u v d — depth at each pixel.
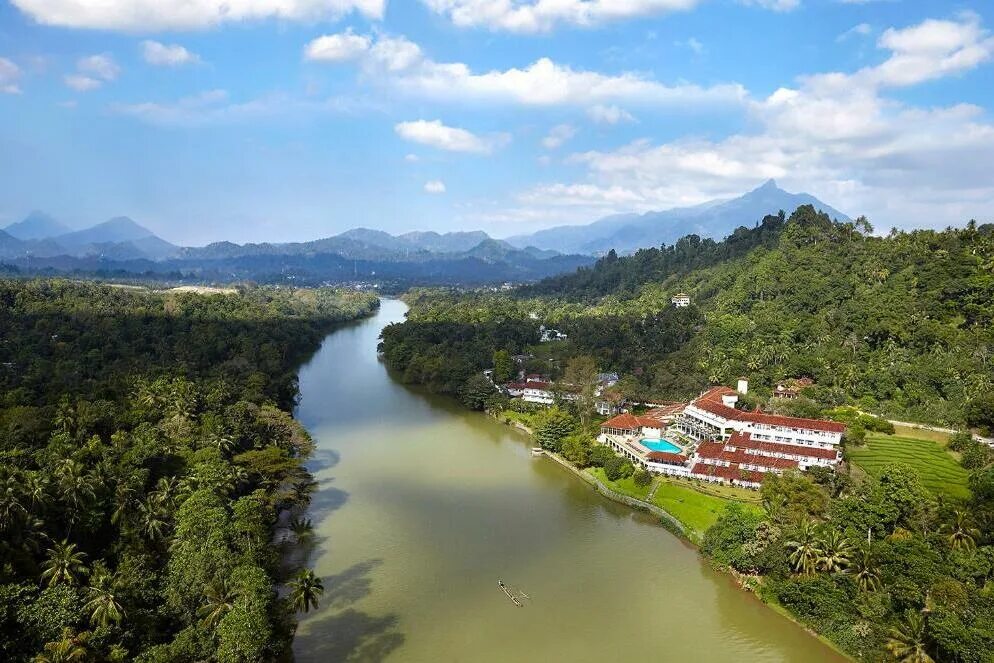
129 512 104.56
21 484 93.69
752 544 110.88
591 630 98.19
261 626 76.94
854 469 146.62
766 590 107.06
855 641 91.00
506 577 113.12
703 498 141.00
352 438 191.38
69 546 87.00
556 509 142.62
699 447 160.88
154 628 80.69
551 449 180.00
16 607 74.50
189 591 85.00
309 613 100.88
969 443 150.00
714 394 193.88
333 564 116.31
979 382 168.00
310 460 171.12
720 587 110.69
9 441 120.75
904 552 99.75
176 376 187.88
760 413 172.00
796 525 113.88
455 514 138.88
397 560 118.25
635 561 119.38
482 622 99.62
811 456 150.75
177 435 138.50
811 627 98.31
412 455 176.75
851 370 193.25
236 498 120.38
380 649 92.31
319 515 136.88
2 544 84.06
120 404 157.50
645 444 173.12
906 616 89.06
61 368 191.00
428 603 104.44
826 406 186.50
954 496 126.94
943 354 184.88
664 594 108.31
